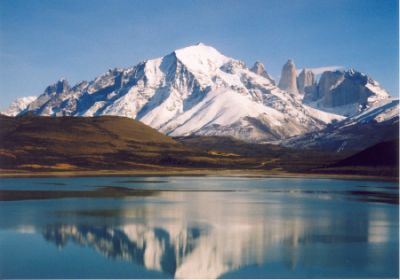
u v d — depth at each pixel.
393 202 115.50
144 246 70.12
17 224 84.31
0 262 62.34
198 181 194.12
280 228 81.38
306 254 64.88
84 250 68.12
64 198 122.88
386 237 74.38
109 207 105.81
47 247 69.25
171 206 107.69
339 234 76.62
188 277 57.41
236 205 109.81
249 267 60.38
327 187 161.12
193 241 72.44
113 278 56.84
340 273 57.81
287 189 152.25
